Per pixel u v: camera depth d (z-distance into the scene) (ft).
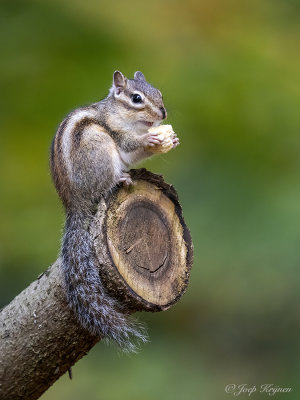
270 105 55.21
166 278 25.75
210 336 50.11
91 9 58.85
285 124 54.80
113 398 43.96
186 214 49.96
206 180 51.55
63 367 26.35
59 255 26.78
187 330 50.96
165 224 26.37
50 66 55.77
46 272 26.48
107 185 27.71
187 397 44.50
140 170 26.68
